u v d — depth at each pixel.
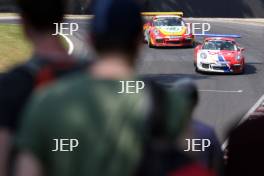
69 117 5.83
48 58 7.62
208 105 51.25
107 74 6.41
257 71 80.50
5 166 6.86
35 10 7.96
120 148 6.02
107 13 6.63
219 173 11.64
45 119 5.80
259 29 174.12
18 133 6.02
